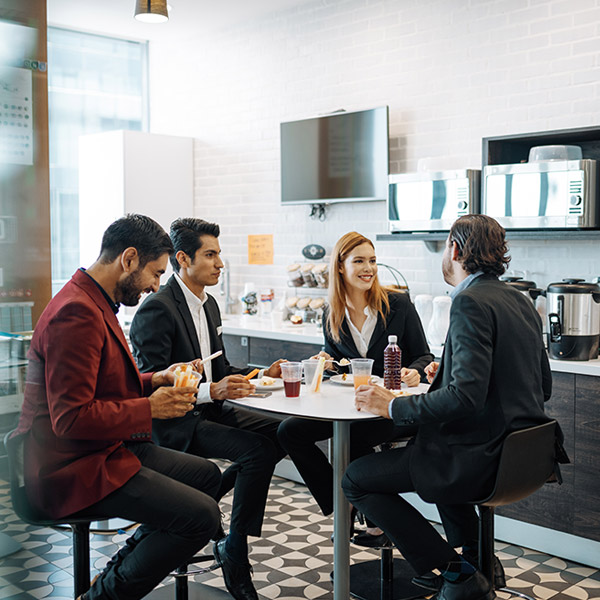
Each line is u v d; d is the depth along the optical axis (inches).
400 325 123.3
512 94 161.9
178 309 112.8
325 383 115.0
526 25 158.9
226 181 230.1
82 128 237.5
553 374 130.7
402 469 93.4
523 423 87.8
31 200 94.6
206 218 237.8
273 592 116.7
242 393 101.3
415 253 181.8
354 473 97.4
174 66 244.1
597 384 124.3
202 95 235.5
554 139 147.9
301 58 205.2
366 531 117.8
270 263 218.1
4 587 90.3
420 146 179.2
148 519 83.7
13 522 90.9
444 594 90.3
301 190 201.2
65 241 235.8
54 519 81.9
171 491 85.0
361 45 190.4
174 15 215.5
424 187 158.9
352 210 195.0
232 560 106.7
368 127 184.2
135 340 109.1
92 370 82.0
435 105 175.8
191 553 86.0
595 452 125.2
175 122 245.8
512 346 88.5
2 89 91.4
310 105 203.8
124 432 83.6
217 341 119.6
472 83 168.6
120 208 220.2
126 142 219.5
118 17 218.8
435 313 155.3
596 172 134.0
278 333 176.4
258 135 219.0
